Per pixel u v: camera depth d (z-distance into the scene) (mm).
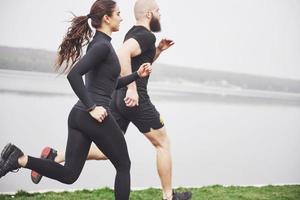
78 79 2271
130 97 2781
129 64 2844
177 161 4805
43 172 2361
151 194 3514
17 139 4664
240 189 3863
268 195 3658
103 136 2391
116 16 2502
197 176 4336
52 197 3246
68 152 2424
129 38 2916
